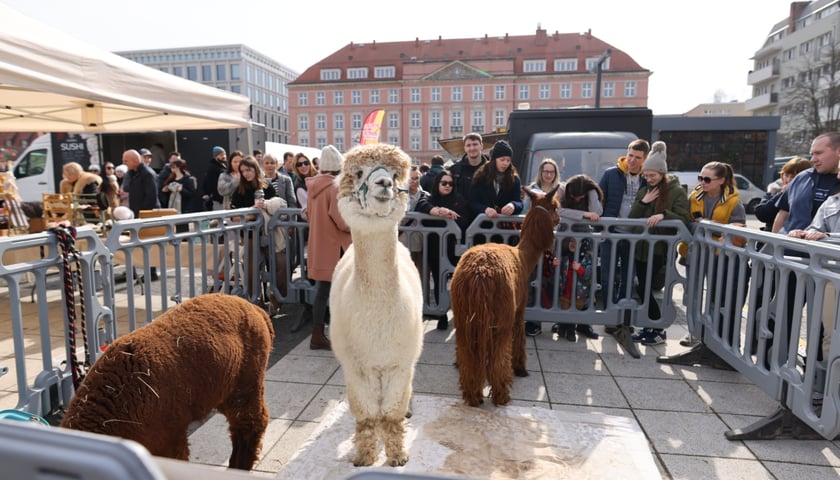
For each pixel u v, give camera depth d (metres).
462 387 3.14
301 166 6.82
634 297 4.96
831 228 3.17
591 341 4.57
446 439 2.75
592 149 6.77
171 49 69.19
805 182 3.55
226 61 68.25
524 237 3.62
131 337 1.80
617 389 3.50
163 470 0.75
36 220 7.51
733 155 16.36
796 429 2.83
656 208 4.36
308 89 60.88
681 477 2.49
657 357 4.07
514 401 3.31
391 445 2.47
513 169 4.70
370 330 2.22
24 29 3.24
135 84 4.09
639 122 7.39
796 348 2.80
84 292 2.72
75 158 12.84
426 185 7.05
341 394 3.42
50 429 0.69
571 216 4.36
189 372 1.80
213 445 2.79
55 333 4.56
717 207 4.27
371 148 2.19
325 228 4.09
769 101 52.97
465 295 2.92
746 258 3.37
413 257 5.16
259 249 5.11
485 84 57.16
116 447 0.65
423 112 58.75
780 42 55.22
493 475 2.45
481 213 4.68
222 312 2.08
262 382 2.26
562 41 59.53
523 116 7.61
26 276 6.57
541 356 4.15
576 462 2.56
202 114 5.00
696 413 3.15
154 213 5.43
